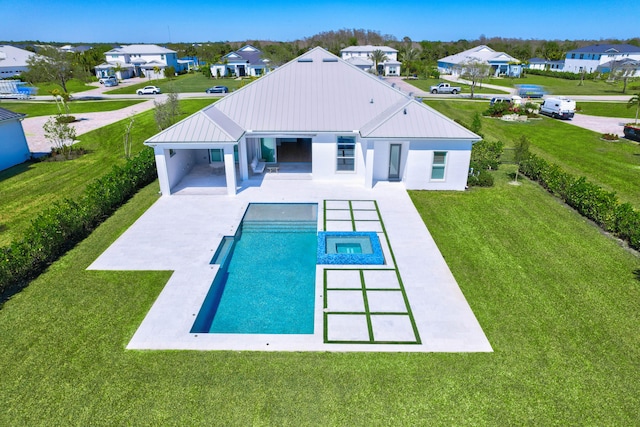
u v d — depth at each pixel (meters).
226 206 18.31
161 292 12.14
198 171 23.02
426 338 10.32
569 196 18.47
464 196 19.62
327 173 21.25
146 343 10.12
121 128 35.91
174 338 10.30
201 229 16.11
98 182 18.08
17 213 18.12
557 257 14.13
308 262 14.27
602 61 84.00
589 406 8.42
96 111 45.72
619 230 15.43
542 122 39.50
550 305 11.60
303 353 9.84
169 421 8.09
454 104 49.62
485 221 16.92
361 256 13.67
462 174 20.09
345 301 11.75
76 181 22.34
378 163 21.06
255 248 15.13
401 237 15.52
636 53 82.75
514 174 23.08
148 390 8.78
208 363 9.52
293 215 17.83
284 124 20.81
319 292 12.16
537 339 10.29
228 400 8.54
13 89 59.84
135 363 9.50
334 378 9.09
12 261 12.32
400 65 89.00
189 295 12.02
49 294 12.03
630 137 31.92
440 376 9.16
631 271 13.28
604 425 8.02
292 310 11.80
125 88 69.44
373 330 10.59
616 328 10.68
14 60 79.38
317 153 20.81
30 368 9.35
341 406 8.41
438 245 14.95
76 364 9.47
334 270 13.24
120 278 12.84
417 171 20.06
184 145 18.47
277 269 13.84
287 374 9.20
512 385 8.92
